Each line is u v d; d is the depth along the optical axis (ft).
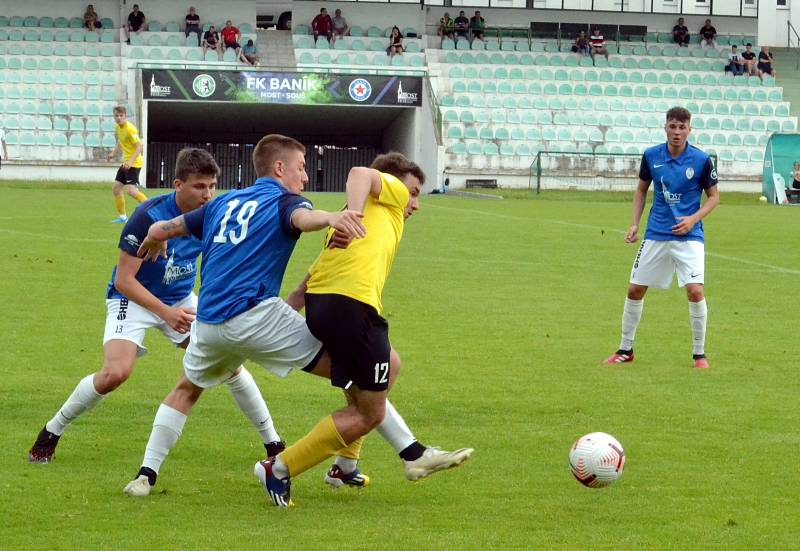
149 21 328.29
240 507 43.19
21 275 107.76
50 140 280.72
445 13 350.02
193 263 51.21
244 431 55.77
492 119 304.09
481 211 204.33
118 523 40.68
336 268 42.34
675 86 322.75
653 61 334.44
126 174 156.66
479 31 337.31
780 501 44.68
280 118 311.06
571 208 218.38
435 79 312.29
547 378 69.92
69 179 275.39
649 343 82.89
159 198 47.57
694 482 47.39
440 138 286.25
